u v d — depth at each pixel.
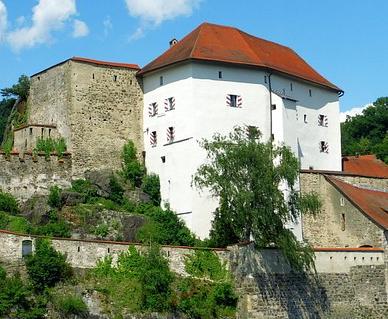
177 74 88.69
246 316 71.12
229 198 72.81
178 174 86.94
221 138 81.06
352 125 149.50
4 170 82.12
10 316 63.19
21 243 66.75
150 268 68.44
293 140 92.38
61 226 77.38
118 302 66.75
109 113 90.94
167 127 89.12
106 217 80.94
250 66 89.62
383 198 91.25
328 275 77.25
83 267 67.81
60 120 90.06
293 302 74.12
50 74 92.44
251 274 72.50
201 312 68.69
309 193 84.25
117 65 92.31
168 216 83.56
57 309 64.94
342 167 101.81
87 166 88.38
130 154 91.12
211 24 94.81
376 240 82.88
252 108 89.62
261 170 73.44
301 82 96.50
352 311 77.81
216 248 73.38
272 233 73.69
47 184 84.81
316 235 88.06
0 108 119.94
